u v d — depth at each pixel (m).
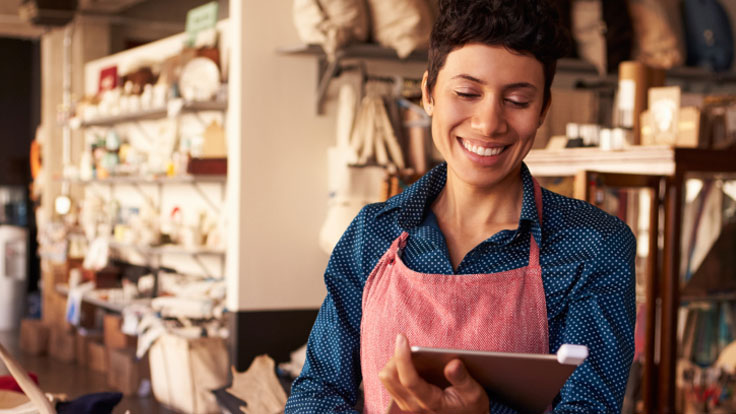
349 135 4.63
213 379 5.20
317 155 5.06
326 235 4.58
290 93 4.99
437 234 1.26
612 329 1.16
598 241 1.19
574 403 1.14
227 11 6.43
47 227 8.10
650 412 3.54
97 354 6.77
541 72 1.18
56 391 6.04
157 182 6.79
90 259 7.02
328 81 4.74
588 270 1.18
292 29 4.98
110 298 6.61
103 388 6.17
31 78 12.57
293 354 4.84
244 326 4.92
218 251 5.65
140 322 5.90
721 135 3.65
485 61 1.15
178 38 6.60
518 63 1.15
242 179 4.91
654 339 3.54
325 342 1.35
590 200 3.21
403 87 4.71
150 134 7.11
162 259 6.89
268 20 4.93
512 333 1.19
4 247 9.45
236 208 4.91
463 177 1.21
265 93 4.93
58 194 8.80
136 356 5.91
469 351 0.98
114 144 7.29
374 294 1.28
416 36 4.57
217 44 5.71
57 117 8.16
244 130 4.90
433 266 1.25
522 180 1.26
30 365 7.13
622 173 3.33
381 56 4.68
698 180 3.50
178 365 5.24
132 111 6.52
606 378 1.15
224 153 5.53
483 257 1.23
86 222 7.56
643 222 3.48
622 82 3.88
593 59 5.10
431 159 4.74
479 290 1.21
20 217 12.00
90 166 7.45
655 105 3.63
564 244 1.21
